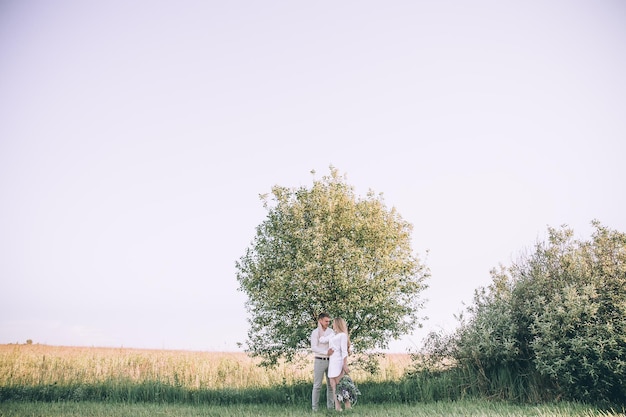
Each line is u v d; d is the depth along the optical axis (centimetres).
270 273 1509
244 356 2042
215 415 1136
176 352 2181
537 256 1449
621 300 1236
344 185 1625
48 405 1311
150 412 1184
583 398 1190
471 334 1397
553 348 1206
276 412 1189
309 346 1495
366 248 1509
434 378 1452
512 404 1204
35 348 2177
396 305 1498
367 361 1548
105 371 1739
